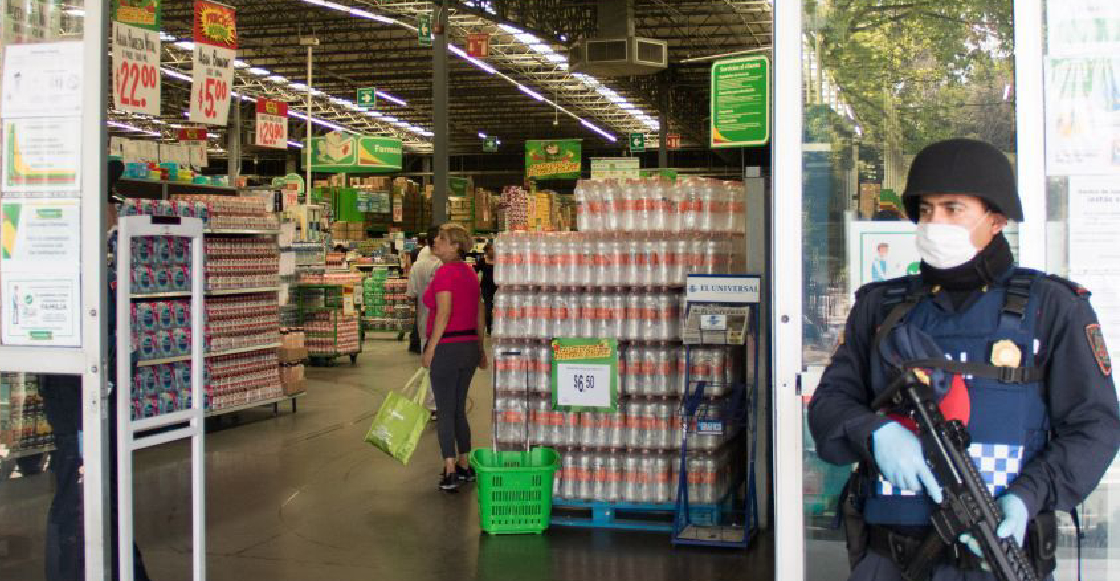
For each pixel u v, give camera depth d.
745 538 5.55
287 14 24.08
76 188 3.46
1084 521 2.96
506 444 6.16
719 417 5.73
